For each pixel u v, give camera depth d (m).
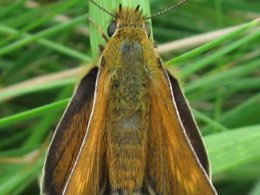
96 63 0.06
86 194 0.06
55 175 0.06
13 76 0.11
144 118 0.06
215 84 0.10
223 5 0.11
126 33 0.07
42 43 0.09
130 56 0.06
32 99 0.10
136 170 0.06
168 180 0.06
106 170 0.07
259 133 0.07
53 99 0.10
